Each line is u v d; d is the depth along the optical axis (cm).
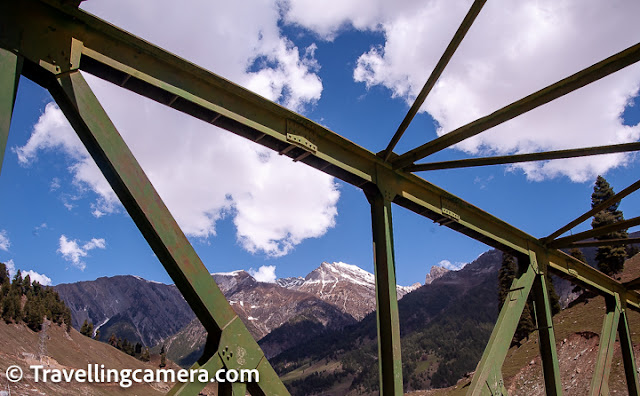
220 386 653
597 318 5584
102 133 614
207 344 651
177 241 633
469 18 752
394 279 921
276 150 870
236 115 789
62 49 618
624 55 763
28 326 13675
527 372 5322
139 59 697
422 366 19038
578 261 1477
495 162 1016
